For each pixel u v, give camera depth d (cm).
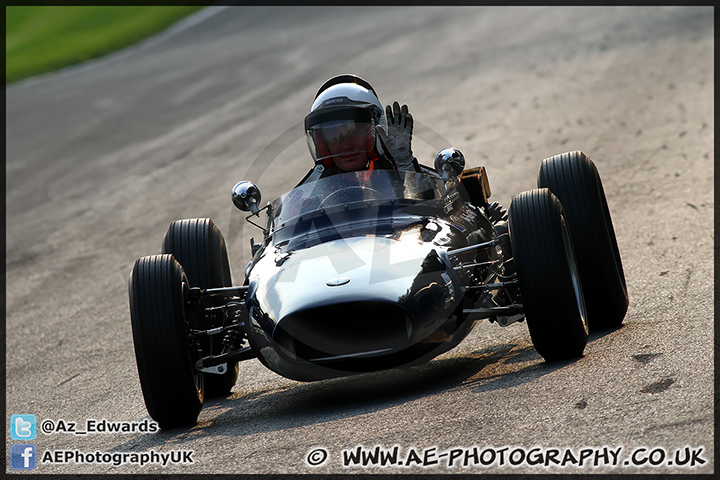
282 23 13888
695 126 4875
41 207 5978
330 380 2152
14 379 2677
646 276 2502
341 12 14138
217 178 5888
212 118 8094
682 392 1448
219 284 2270
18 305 3838
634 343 1828
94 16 16525
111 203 5731
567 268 1775
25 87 11338
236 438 1694
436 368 2061
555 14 10831
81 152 7506
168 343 1811
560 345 1794
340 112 2089
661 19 9094
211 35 13762
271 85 9225
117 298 3603
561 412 1459
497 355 2064
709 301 2081
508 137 5534
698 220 3070
